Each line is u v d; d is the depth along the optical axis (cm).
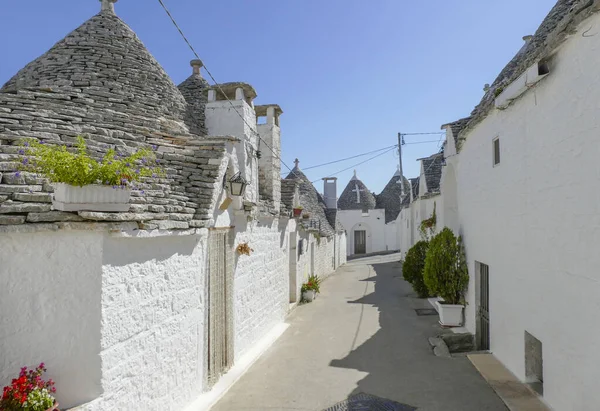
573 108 432
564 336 461
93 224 385
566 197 451
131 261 443
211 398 595
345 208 3619
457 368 704
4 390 360
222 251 687
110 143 603
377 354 805
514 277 619
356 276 2066
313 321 1103
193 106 943
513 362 638
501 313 688
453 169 1095
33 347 393
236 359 755
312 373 711
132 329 443
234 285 746
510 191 627
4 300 392
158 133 718
